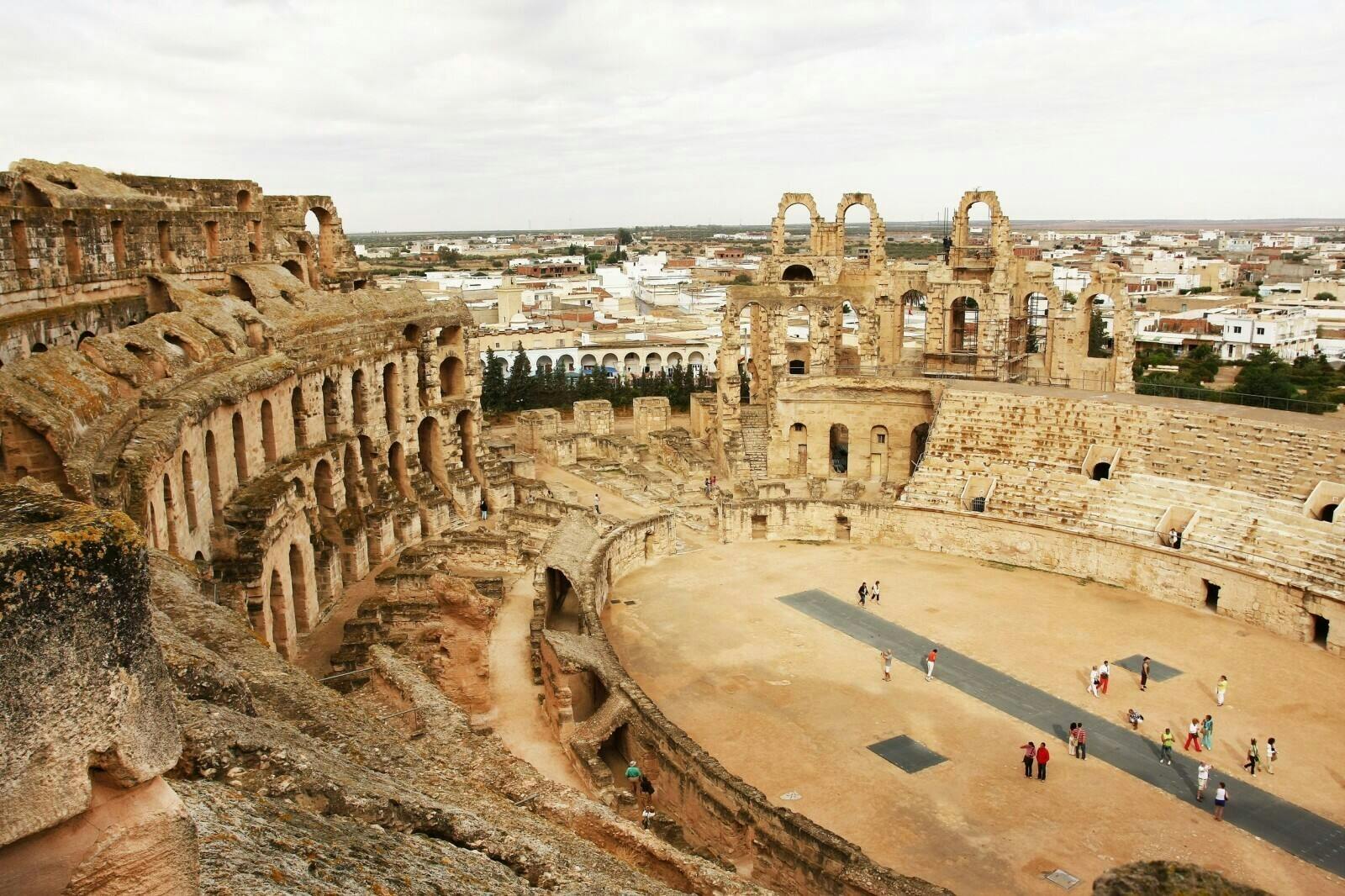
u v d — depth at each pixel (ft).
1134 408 249.55
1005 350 301.22
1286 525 205.87
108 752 34.99
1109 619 205.67
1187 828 133.39
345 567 218.79
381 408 248.11
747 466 301.43
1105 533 226.99
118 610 35.35
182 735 53.26
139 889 35.83
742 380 448.24
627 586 227.20
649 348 539.70
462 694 152.46
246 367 187.42
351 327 240.12
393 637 166.71
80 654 34.06
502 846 61.98
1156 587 217.36
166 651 66.85
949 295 310.04
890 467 300.20
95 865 34.83
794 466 311.68
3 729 32.14
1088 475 246.06
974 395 273.13
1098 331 536.83
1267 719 163.02
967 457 261.65
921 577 231.71
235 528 166.30
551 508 258.37
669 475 316.19
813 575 233.96
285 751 57.21
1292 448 221.05
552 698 148.87
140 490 127.65
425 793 70.95
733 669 182.29
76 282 179.42
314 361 218.18
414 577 193.36
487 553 216.95
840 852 108.37
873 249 334.03
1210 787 143.43
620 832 90.53
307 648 185.06
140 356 163.84
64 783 33.73
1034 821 134.41
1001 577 230.89
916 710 165.99
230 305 206.39
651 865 89.81
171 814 36.91
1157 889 78.33
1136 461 240.53
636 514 273.13
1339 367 525.34
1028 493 245.24
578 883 61.62
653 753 138.51
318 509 213.46
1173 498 227.61
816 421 305.12
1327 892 120.37
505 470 291.79
